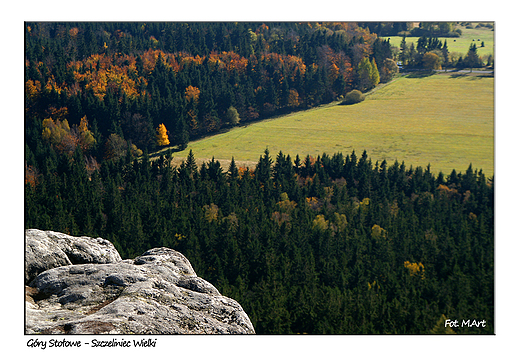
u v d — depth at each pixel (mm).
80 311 15430
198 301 16328
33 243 18734
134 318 14648
